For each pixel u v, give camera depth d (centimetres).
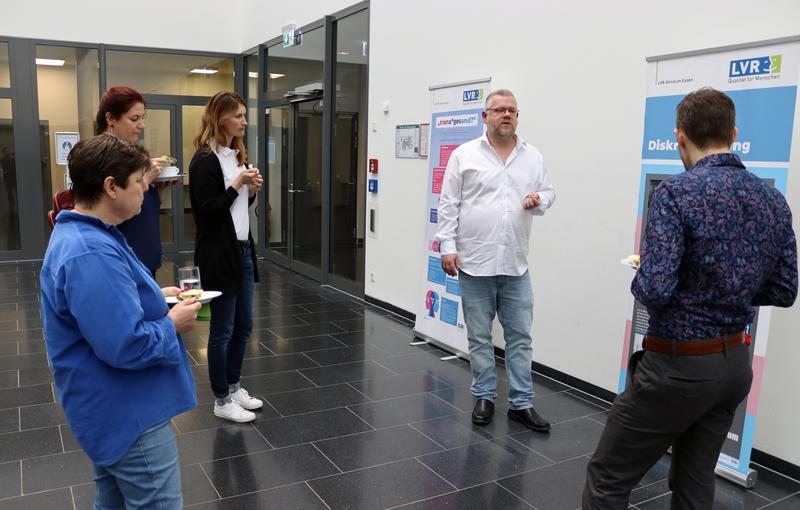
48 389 368
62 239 147
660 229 173
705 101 182
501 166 320
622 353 316
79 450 291
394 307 568
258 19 833
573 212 372
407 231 542
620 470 194
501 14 418
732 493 263
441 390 376
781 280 184
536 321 405
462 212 327
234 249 301
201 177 291
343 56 641
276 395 364
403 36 530
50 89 804
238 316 324
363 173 620
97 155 149
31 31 780
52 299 146
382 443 304
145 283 158
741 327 179
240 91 907
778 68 248
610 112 345
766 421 284
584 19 357
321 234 695
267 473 272
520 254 324
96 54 823
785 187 249
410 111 526
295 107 746
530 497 257
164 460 159
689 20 302
